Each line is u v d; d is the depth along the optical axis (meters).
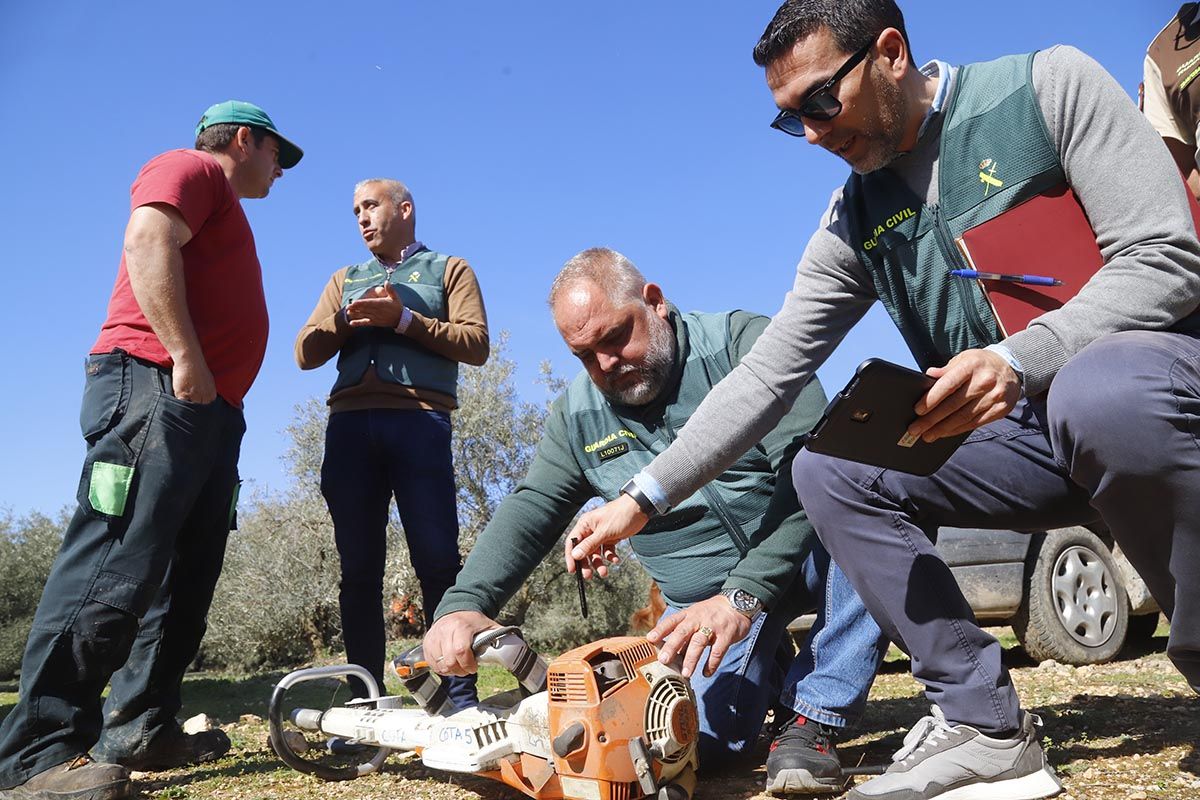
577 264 2.80
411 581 11.59
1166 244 1.85
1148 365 1.75
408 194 4.48
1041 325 1.86
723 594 2.39
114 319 2.94
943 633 2.10
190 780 3.03
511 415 12.57
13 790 2.67
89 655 2.74
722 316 2.92
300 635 12.58
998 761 2.06
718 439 2.34
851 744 3.02
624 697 2.15
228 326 3.17
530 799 2.53
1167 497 1.76
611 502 2.40
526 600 10.96
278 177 3.76
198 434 2.91
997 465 2.16
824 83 2.04
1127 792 2.07
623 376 2.74
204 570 3.29
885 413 1.83
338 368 4.11
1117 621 5.40
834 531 2.19
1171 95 3.16
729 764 2.72
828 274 2.37
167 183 2.89
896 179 2.21
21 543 15.25
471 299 4.31
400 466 3.97
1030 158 2.04
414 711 2.75
